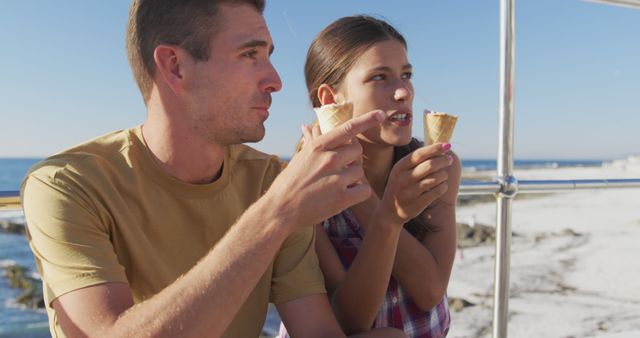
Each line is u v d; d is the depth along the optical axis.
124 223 1.15
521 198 17.95
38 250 1.06
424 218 1.71
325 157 0.92
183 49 1.15
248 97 1.17
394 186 1.34
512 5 1.72
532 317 6.26
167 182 1.22
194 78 1.16
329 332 1.35
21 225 18.28
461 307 7.27
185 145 1.21
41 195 1.08
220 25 1.14
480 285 8.20
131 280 1.19
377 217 1.41
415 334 1.72
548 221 13.60
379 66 1.63
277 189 0.93
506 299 1.79
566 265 9.15
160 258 1.21
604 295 7.21
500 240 1.77
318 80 1.81
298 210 0.92
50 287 1.03
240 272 0.90
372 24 1.70
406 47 1.75
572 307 6.64
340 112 1.17
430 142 1.39
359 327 1.52
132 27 1.21
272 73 1.19
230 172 1.34
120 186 1.18
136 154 1.22
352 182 0.94
